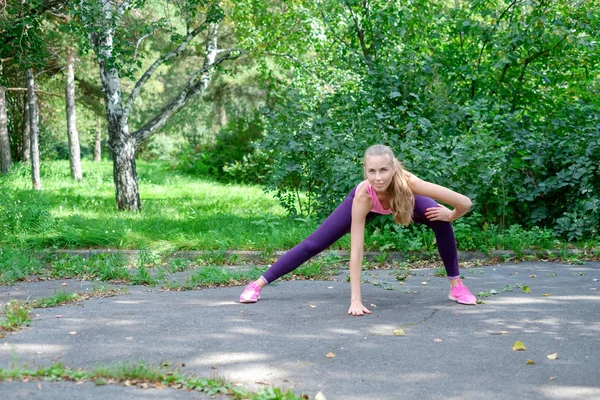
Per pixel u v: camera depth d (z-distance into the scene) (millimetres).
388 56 11078
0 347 4238
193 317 5176
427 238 8531
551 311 5406
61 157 49156
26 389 3393
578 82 11719
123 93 30609
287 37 14398
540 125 10664
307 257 5836
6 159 25688
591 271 7512
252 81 28312
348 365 3922
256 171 21812
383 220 9109
